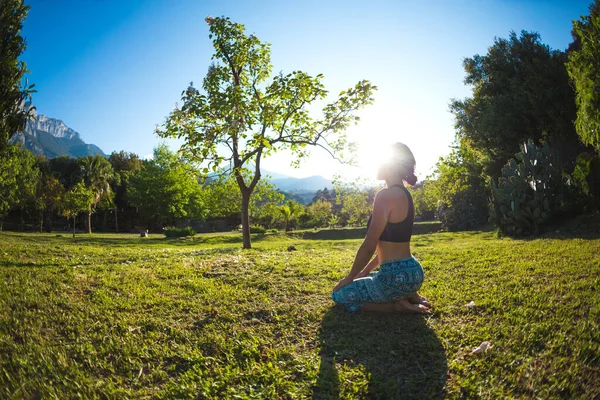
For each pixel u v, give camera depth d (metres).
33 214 46.53
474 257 7.07
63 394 2.49
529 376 2.56
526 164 13.45
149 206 47.78
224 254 9.04
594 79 12.11
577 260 5.97
